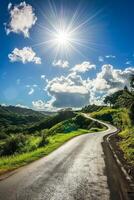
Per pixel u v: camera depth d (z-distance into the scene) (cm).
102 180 1099
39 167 1435
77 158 1831
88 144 3034
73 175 1208
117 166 1468
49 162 1644
